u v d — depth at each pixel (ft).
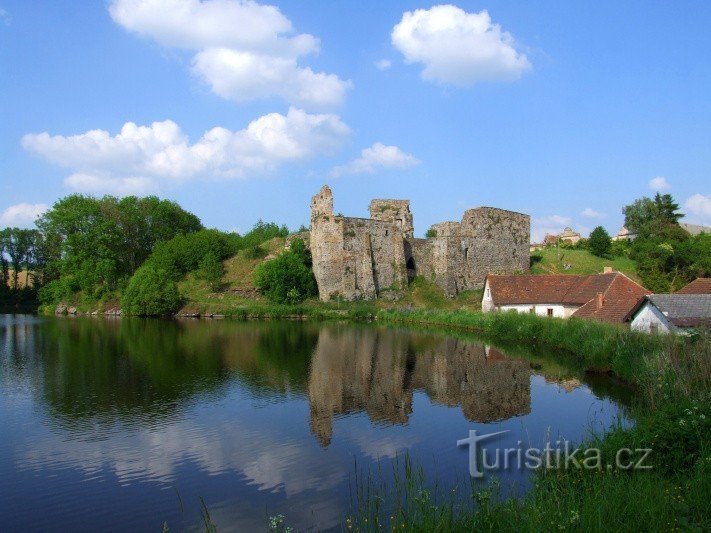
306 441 67.72
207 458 62.34
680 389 60.03
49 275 359.87
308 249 285.23
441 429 71.15
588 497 39.81
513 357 124.57
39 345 151.84
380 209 284.61
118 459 62.39
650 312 115.96
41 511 50.16
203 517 48.42
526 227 275.39
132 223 349.20
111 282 303.07
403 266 266.36
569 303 182.09
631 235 349.00
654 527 34.58
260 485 54.85
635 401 77.15
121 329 195.72
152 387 97.91
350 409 82.33
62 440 68.90
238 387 97.76
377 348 142.31
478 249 262.26
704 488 39.06
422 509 42.70
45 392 94.17
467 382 99.35
